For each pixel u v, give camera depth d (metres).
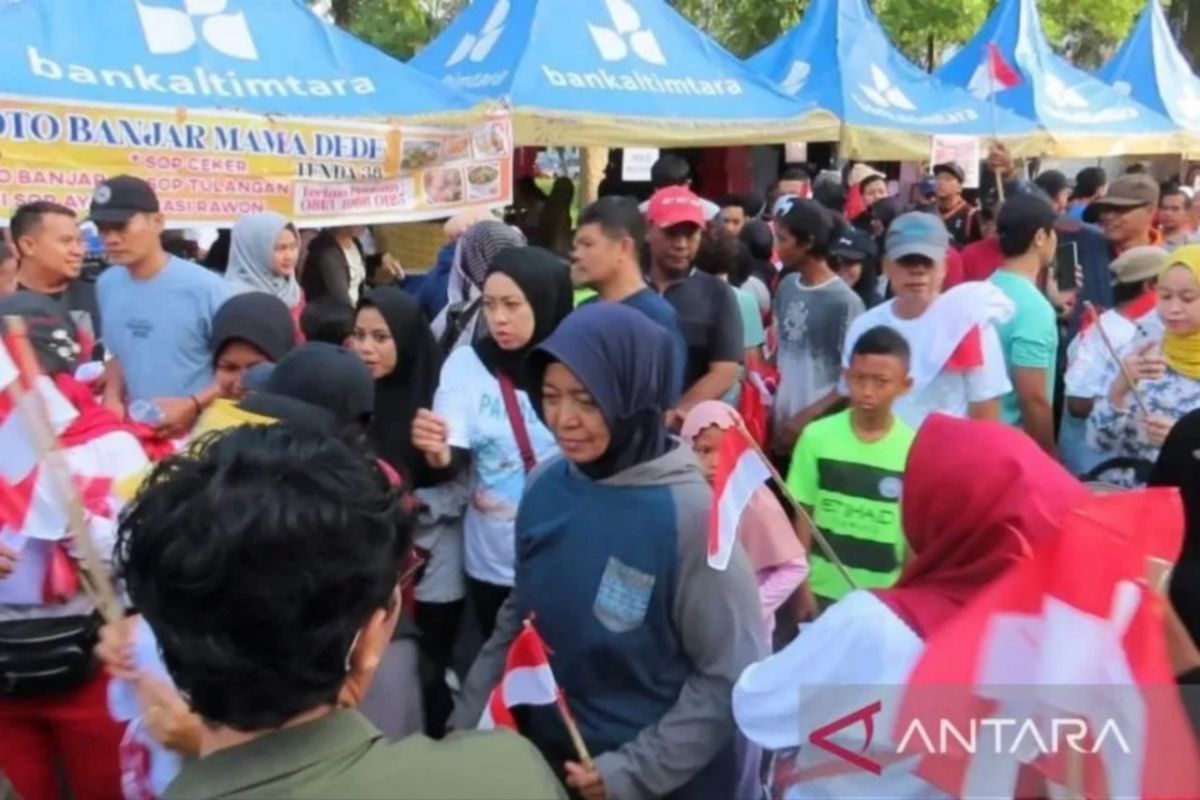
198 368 5.11
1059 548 1.96
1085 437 5.12
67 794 3.44
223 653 1.43
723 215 9.28
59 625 3.19
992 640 1.98
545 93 8.88
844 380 5.48
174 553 1.44
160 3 6.89
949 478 2.13
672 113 9.32
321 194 7.00
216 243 8.10
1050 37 27.00
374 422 4.25
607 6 9.67
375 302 4.25
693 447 3.92
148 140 6.46
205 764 1.47
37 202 5.79
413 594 4.07
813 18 12.90
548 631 2.85
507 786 1.53
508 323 4.06
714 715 2.69
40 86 6.18
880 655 2.12
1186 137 16.23
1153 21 18.12
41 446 2.63
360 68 7.45
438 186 7.36
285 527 1.44
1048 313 5.22
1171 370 4.77
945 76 15.70
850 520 4.23
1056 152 14.38
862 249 7.72
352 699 1.61
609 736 2.78
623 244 4.80
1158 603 1.95
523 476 4.12
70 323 3.88
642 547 2.72
